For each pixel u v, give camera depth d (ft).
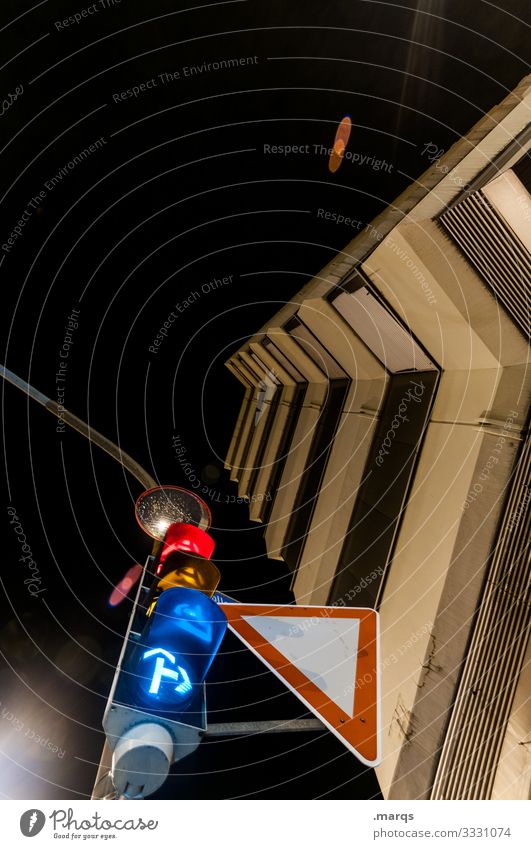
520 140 13.15
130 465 14.35
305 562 28.19
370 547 21.53
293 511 32.32
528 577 13.14
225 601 8.96
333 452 29.09
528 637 12.78
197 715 5.75
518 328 15.21
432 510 17.61
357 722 8.05
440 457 18.13
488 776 12.55
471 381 17.56
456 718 13.42
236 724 7.38
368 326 22.65
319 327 27.78
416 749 14.16
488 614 13.61
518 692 12.66
